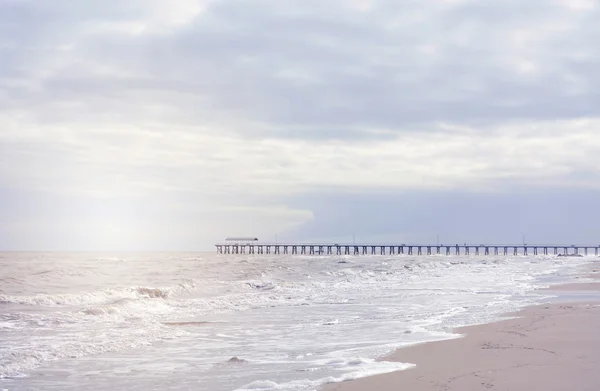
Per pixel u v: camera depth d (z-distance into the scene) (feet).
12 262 243.19
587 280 137.08
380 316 69.41
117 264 228.02
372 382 33.91
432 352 43.24
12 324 62.69
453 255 544.62
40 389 35.35
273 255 512.22
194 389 34.60
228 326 62.44
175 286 108.06
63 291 104.06
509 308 73.41
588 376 34.58
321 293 104.22
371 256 483.92
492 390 31.58
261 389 33.19
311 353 45.47
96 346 49.24
